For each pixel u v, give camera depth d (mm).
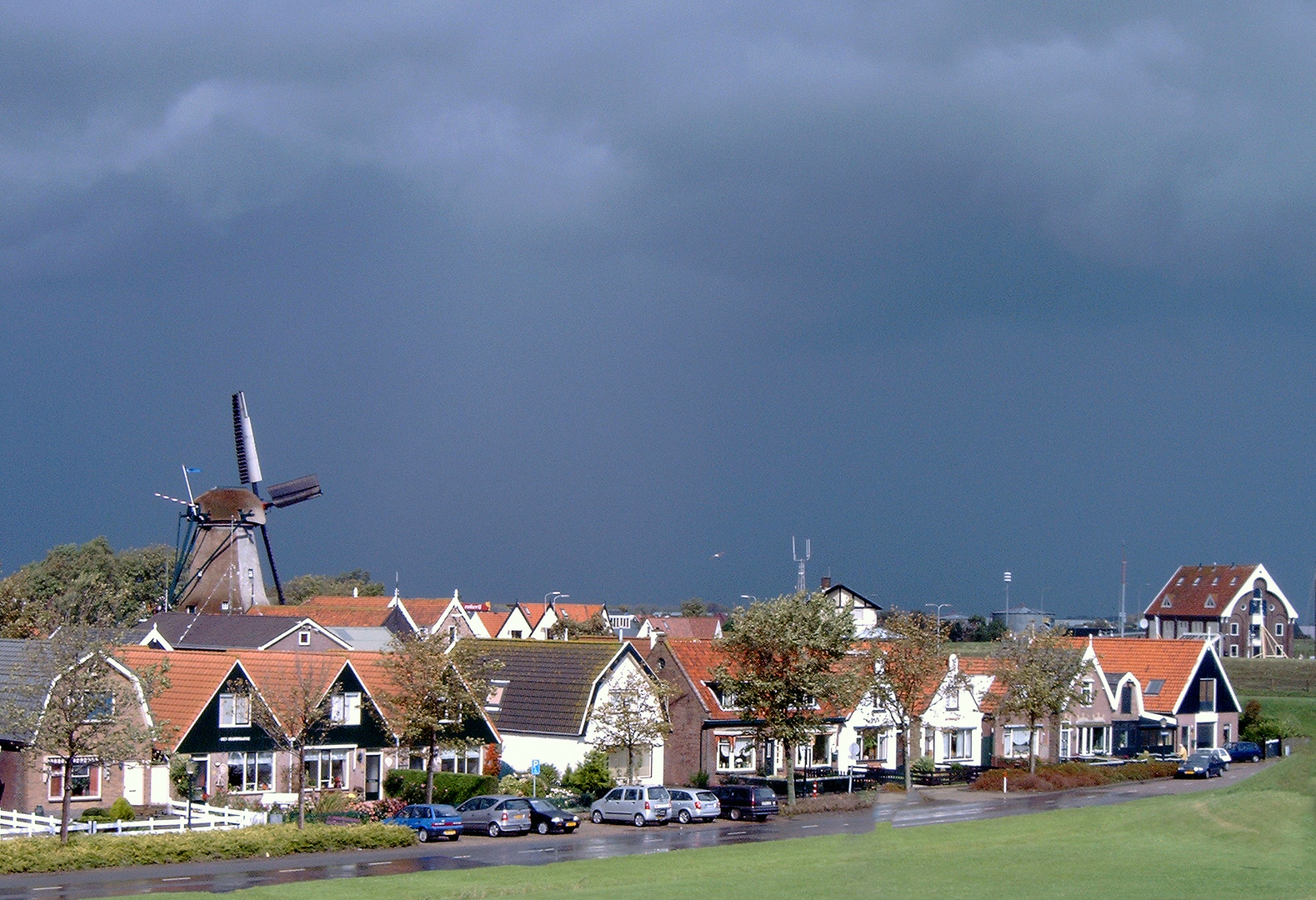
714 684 83375
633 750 76312
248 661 69562
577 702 78625
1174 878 44844
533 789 70750
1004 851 52219
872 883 44250
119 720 54094
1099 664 110812
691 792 68500
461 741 68562
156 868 50719
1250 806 60250
